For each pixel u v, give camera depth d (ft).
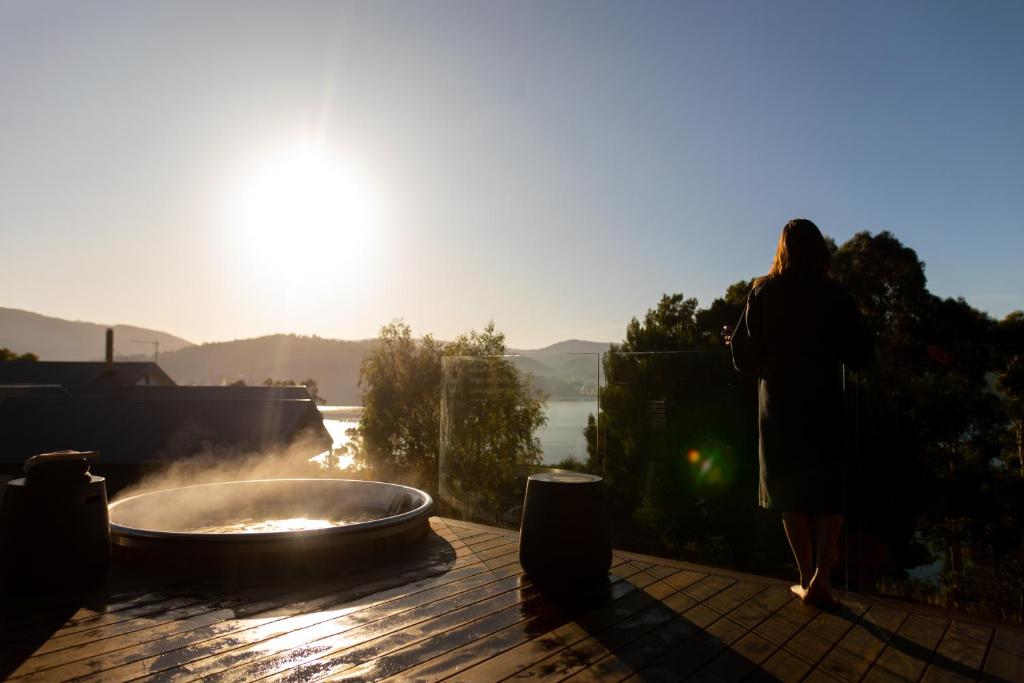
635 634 8.73
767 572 12.96
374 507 16.85
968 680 7.37
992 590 10.02
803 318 9.55
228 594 10.28
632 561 12.43
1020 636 8.69
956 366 10.73
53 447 61.62
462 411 18.71
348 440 68.80
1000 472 10.21
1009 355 10.38
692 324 54.39
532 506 11.08
